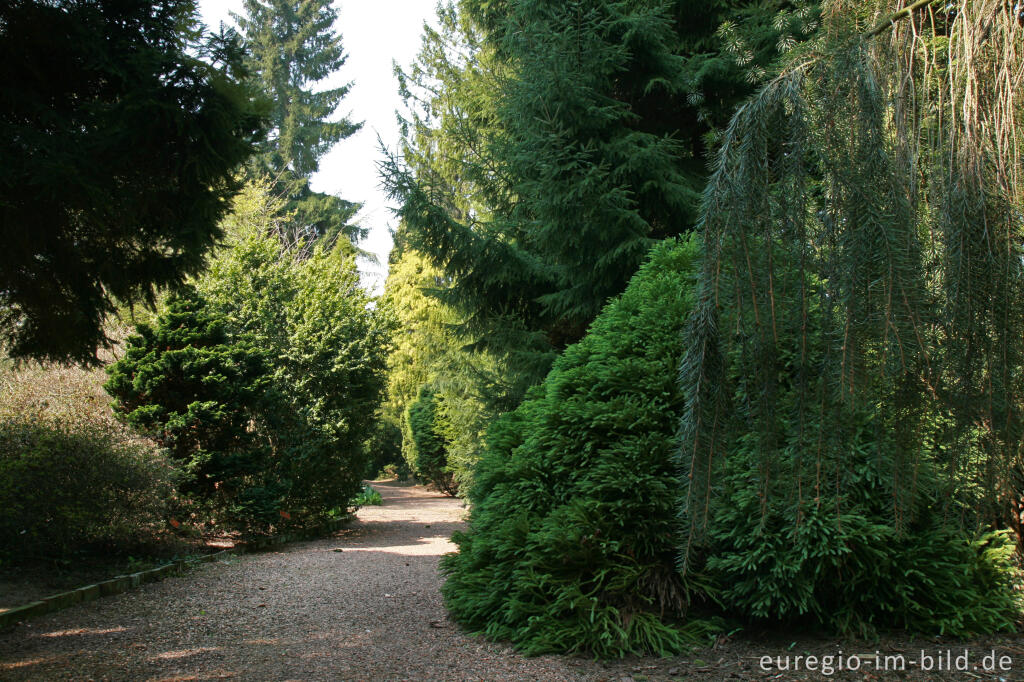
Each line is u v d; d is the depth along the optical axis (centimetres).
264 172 2175
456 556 440
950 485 159
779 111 158
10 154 343
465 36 1465
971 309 146
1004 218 148
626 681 301
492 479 437
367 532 963
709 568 336
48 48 383
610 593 355
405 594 519
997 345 147
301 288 1048
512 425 459
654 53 711
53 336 464
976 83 149
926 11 159
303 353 961
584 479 375
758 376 153
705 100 750
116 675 327
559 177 629
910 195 151
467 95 1021
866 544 317
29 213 374
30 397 707
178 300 780
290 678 321
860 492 325
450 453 1221
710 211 158
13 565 562
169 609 470
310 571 625
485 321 764
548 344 729
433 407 1634
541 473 399
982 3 150
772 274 151
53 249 413
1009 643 325
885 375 144
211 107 397
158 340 764
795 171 152
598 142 660
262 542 785
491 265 713
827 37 168
